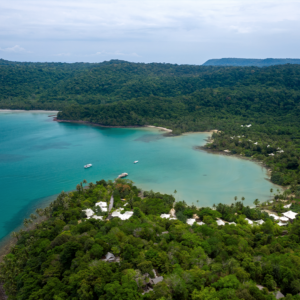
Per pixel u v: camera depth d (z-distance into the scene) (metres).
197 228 90.75
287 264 68.81
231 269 68.50
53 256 73.94
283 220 104.31
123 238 80.50
